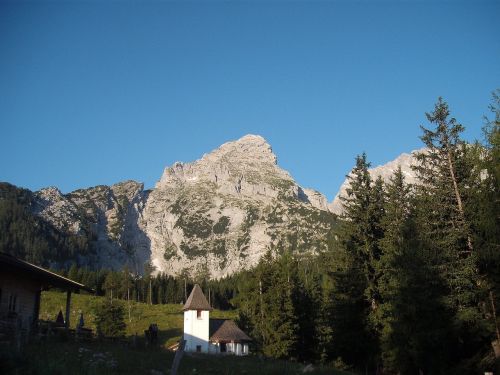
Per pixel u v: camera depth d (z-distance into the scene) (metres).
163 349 35.38
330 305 41.72
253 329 63.28
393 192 41.03
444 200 32.56
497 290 28.58
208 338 61.38
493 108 28.31
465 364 30.25
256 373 26.50
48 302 92.38
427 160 34.06
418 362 31.91
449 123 33.66
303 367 32.31
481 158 29.00
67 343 28.61
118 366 22.02
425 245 31.67
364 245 40.44
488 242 28.70
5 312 30.33
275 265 60.06
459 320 29.17
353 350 39.53
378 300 38.94
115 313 65.94
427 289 31.09
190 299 62.84
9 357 17.97
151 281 158.38
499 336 28.17
